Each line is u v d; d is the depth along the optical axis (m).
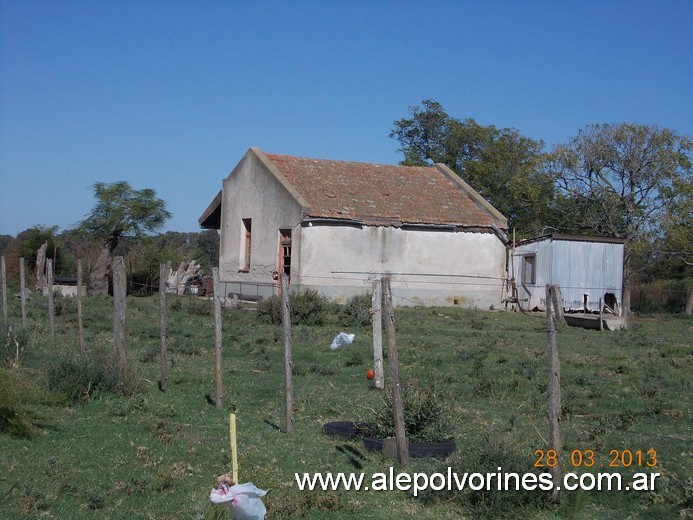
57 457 9.23
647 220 43.97
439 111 58.41
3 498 7.74
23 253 43.84
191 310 29.67
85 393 12.18
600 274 39.31
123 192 41.12
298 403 12.73
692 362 19.80
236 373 15.69
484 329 28.41
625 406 13.43
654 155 43.84
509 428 11.33
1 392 10.02
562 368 18.02
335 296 35.84
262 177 38.44
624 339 26.75
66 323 22.30
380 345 14.38
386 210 37.50
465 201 41.03
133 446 9.83
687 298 46.06
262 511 6.43
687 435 11.45
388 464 9.37
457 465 8.46
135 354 17.23
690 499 8.25
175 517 7.55
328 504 7.99
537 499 8.12
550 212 48.59
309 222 35.41
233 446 7.02
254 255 38.97
